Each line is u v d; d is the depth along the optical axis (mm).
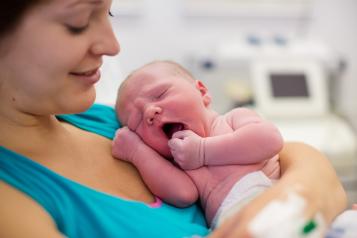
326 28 2434
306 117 2191
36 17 623
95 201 721
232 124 869
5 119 737
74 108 705
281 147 815
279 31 2434
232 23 2375
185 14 2320
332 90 2404
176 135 837
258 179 804
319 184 718
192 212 817
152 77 897
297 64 2277
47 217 652
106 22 690
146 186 834
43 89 668
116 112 940
